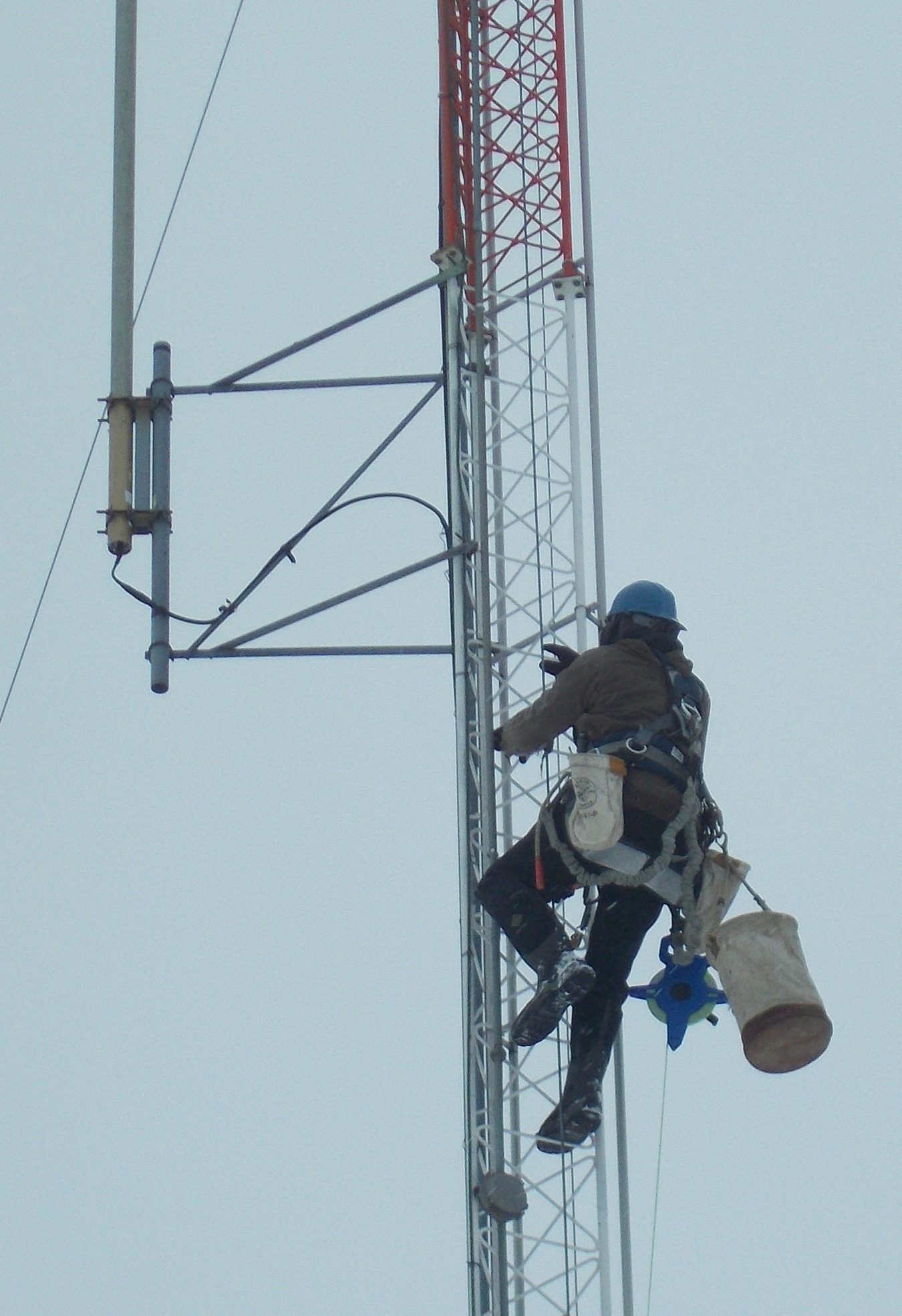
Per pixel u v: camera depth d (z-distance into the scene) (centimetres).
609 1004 4441
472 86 5150
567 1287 4906
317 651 5019
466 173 5350
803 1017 4194
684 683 4309
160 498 5103
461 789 4803
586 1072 4388
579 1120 4375
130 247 5288
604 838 4153
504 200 5612
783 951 4278
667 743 4247
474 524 5012
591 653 4341
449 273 5122
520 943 4353
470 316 5281
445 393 5094
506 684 5153
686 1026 4450
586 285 5438
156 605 5050
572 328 5491
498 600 5212
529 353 5388
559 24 5772
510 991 4894
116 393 5166
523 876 4391
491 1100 4578
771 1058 4231
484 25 5531
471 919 4719
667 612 4397
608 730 4256
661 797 4222
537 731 4334
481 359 4950
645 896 4372
